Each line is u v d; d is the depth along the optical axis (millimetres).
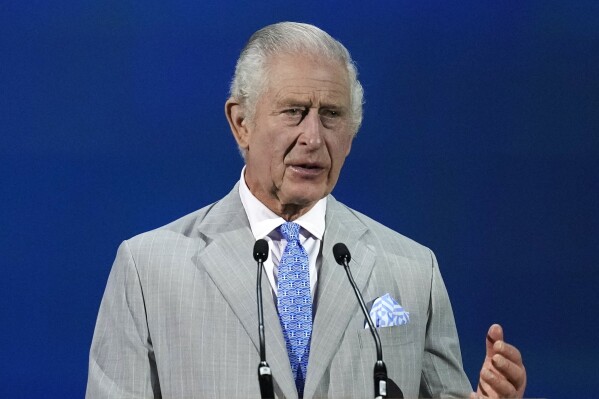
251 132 8055
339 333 7836
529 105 12344
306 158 7746
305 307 7910
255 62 7980
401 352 8016
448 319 8609
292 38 7914
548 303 12383
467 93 12258
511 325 12359
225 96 11875
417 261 8625
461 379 8469
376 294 8195
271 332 7738
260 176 8023
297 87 7746
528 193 12367
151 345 7961
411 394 7988
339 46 8070
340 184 12141
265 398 6738
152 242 8305
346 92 7938
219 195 11852
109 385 7828
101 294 11586
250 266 8094
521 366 7074
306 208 8273
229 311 7867
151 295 8016
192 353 7738
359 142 12164
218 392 7605
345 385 7715
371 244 8562
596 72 12367
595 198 12414
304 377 7734
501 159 12336
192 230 8438
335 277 8102
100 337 8141
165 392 7766
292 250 8094
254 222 8273
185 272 8062
